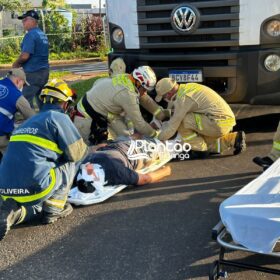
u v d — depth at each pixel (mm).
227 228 2994
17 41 21469
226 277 3178
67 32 22703
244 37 5805
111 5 6516
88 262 3502
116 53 6617
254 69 5859
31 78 7266
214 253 3549
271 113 6895
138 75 5449
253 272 3246
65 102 4188
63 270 3414
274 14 5680
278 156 4812
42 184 3910
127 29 6398
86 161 4652
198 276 3262
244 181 4918
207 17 5879
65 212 4238
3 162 3959
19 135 3939
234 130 6734
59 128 3936
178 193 4680
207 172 5223
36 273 3395
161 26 6184
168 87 5391
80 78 13578
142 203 4480
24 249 3729
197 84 5555
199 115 5457
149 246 3682
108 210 4359
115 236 3867
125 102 5434
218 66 5957
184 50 6160
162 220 4109
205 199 4512
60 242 3816
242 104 6133
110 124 5777
